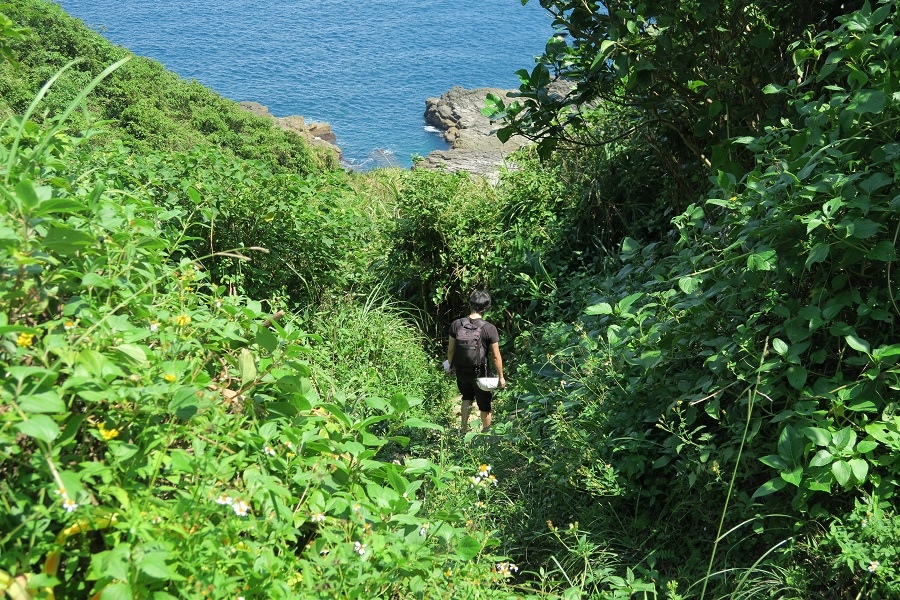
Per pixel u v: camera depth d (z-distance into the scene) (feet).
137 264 9.37
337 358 24.41
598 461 14.05
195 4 343.26
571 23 20.74
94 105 79.77
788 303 12.33
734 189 14.73
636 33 18.92
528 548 14.25
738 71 20.08
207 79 224.94
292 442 8.82
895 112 12.05
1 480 6.79
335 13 324.39
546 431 17.98
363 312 27.58
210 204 23.77
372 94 205.77
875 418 11.38
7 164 8.10
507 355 29.68
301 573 7.95
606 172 31.40
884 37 12.59
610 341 15.02
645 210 30.14
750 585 11.53
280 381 8.92
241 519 7.76
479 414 26.30
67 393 7.14
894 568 10.13
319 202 27.32
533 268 31.17
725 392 13.51
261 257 25.09
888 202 11.43
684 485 13.28
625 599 11.43
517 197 34.06
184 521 7.23
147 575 6.60
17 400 6.27
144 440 7.52
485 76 223.51
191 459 7.50
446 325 33.01
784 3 19.57
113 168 20.21
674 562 13.16
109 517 6.87
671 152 25.58
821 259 10.84
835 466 10.30
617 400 15.24
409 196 33.27
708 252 13.85
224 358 9.85
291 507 8.41
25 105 70.13
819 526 11.65
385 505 9.03
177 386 7.63
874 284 12.21
